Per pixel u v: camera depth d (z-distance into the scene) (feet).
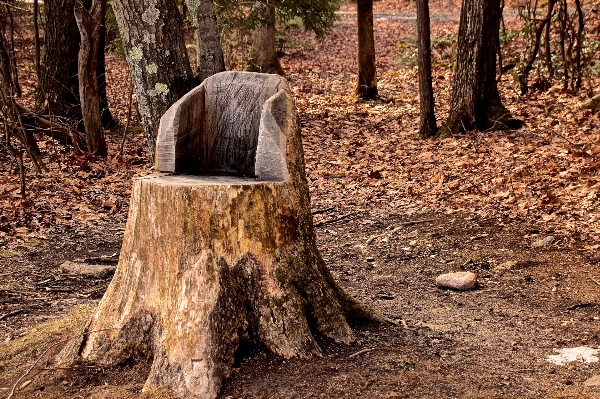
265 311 11.61
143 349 11.69
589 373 12.00
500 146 33.58
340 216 26.63
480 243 21.74
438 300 17.26
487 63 37.58
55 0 39.65
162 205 11.35
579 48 42.78
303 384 10.94
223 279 11.25
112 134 41.83
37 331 14.30
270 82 12.69
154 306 11.59
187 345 11.05
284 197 11.76
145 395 10.85
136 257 11.89
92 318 12.39
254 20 45.47
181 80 18.20
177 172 12.64
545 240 20.95
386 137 39.73
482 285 18.43
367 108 48.83
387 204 27.63
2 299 17.67
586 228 21.53
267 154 11.89
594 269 18.48
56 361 12.16
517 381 11.55
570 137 33.06
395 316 15.31
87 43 33.73
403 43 75.31
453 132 37.91
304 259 12.18
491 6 36.52
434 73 58.34
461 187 27.94
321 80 61.77
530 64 45.27
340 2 55.47
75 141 35.40
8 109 28.09
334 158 35.63
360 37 50.80
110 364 11.75
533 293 17.37
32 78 53.36
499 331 14.49
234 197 11.22
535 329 14.64
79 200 28.53
